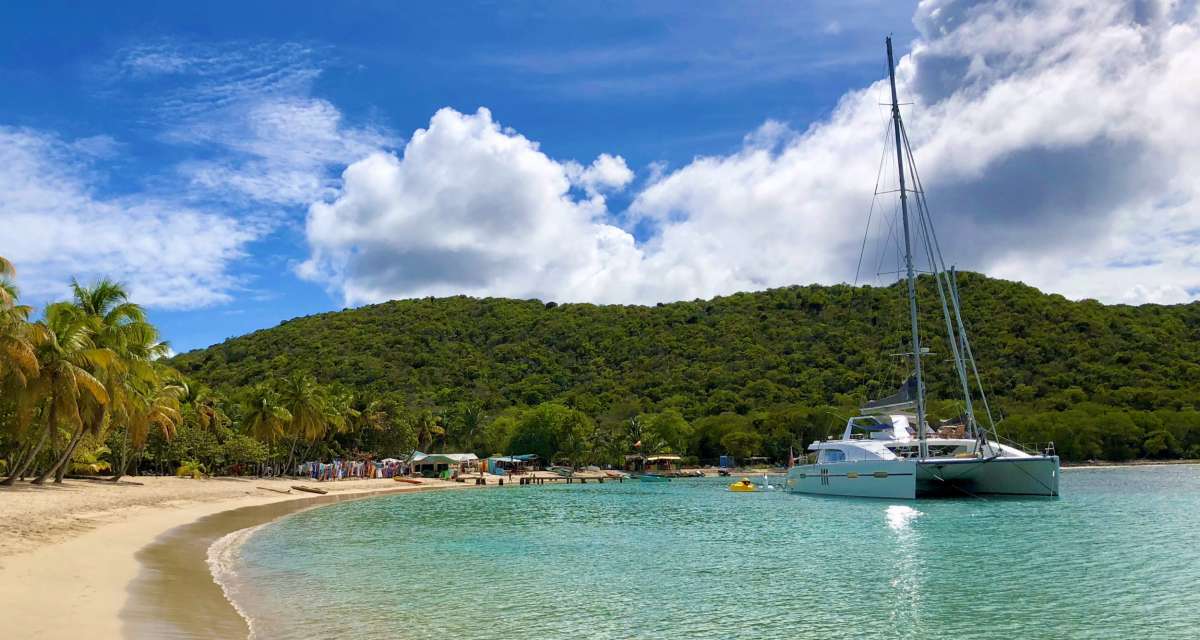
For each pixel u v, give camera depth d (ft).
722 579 72.54
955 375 341.41
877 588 67.67
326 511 150.51
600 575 74.84
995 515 122.83
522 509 159.02
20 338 115.44
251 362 490.08
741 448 363.97
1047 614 57.62
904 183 156.76
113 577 62.85
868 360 415.64
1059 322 417.49
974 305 439.22
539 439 368.27
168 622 49.47
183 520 116.26
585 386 469.98
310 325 559.38
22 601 49.80
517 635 51.62
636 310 591.37
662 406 423.23
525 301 643.45
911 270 154.40
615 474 335.88
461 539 103.91
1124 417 351.46
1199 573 73.20
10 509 100.78
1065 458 347.56
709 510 151.12
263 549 92.17
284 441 280.92
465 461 320.29
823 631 53.01
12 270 101.45
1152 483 217.97
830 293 530.27
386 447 322.55
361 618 55.67
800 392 407.23
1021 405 359.66
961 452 151.23
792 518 127.65
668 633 52.49
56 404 129.39
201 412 231.91
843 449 161.17
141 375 152.66
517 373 492.54
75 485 151.74
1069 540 95.20
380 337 532.32
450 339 549.13
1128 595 63.93
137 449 192.44
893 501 145.79
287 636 50.03
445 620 55.62
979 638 51.21
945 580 70.85
